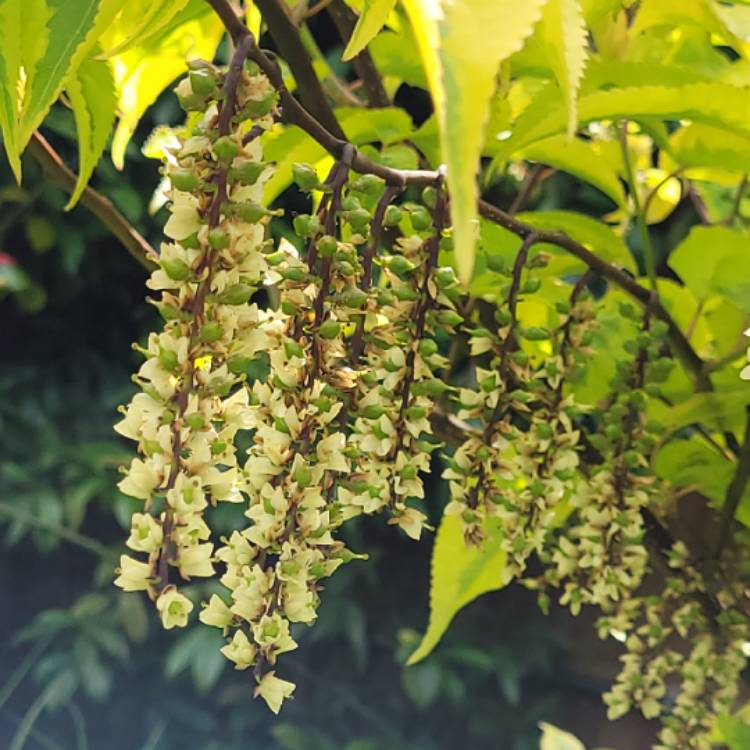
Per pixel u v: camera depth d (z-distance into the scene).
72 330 1.59
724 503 0.36
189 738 1.54
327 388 0.23
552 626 1.47
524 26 0.14
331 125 0.32
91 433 1.56
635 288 0.32
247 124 0.22
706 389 0.37
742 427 0.37
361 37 0.21
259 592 0.22
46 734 1.57
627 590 0.36
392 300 0.24
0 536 1.62
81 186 0.31
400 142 0.37
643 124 0.36
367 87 0.42
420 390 0.25
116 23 0.30
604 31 0.34
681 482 0.39
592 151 0.38
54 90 0.22
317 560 0.23
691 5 0.32
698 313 0.37
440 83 0.14
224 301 0.21
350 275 0.23
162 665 1.56
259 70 0.21
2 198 1.42
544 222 0.38
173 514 0.21
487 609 1.49
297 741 1.43
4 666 1.60
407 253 0.25
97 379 1.60
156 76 0.37
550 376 0.29
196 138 0.20
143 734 1.54
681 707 0.37
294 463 0.22
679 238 1.08
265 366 1.09
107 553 1.46
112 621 1.49
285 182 0.34
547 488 0.28
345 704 1.53
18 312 1.57
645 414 0.32
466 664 1.51
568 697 1.47
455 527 0.38
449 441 0.38
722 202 0.50
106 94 0.30
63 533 1.45
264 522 0.22
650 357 0.31
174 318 0.21
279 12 0.30
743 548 0.38
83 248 1.49
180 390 0.21
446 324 0.25
